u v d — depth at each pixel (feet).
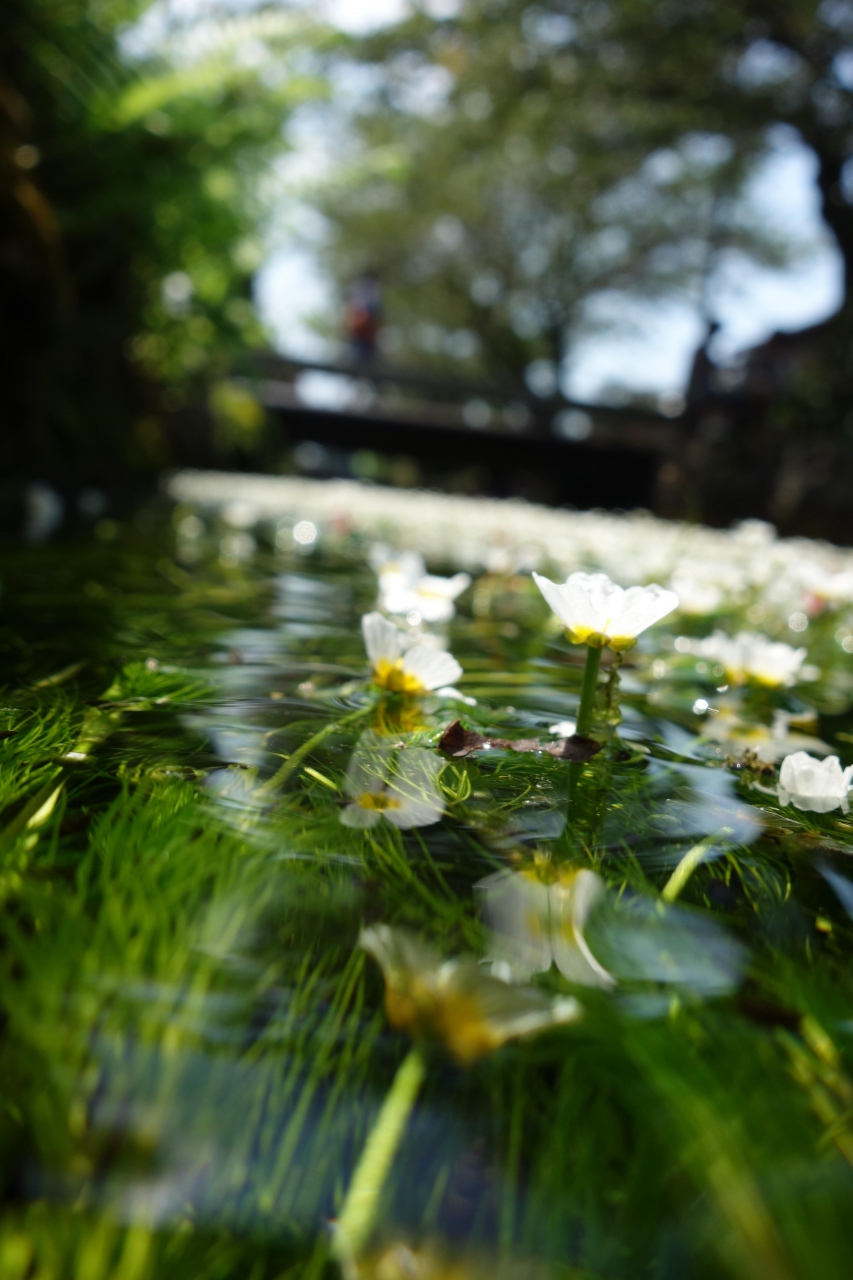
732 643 0.55
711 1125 0.15
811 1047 0.17
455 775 0.33
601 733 0.42
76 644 0.56
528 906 0.22
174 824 0.25
